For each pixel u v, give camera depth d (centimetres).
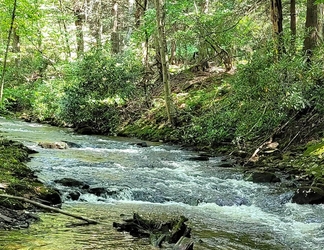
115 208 702
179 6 1944
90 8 3203
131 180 897
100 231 553
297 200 786
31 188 692
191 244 505
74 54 3142
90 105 1983
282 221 685
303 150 1126
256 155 1199
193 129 1530
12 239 484
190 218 673
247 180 942
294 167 1029
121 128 1925
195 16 1872
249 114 1317
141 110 1975
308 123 1230
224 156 1293
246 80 1259
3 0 1195
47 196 684
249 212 740
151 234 536
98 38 2898
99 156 1209
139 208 716
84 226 572
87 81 1995
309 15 1366
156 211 704
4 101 1338
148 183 880
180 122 1698
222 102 1584
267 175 928
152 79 2242
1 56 1553
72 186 794
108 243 504
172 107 1720
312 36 1352
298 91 1147
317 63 1149
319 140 1130
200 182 916
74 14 2994
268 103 1223
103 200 762
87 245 491
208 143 1465
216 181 930
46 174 880
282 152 1178
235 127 1417
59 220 592
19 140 1424
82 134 1848
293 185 885
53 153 1201
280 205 772
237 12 1666
